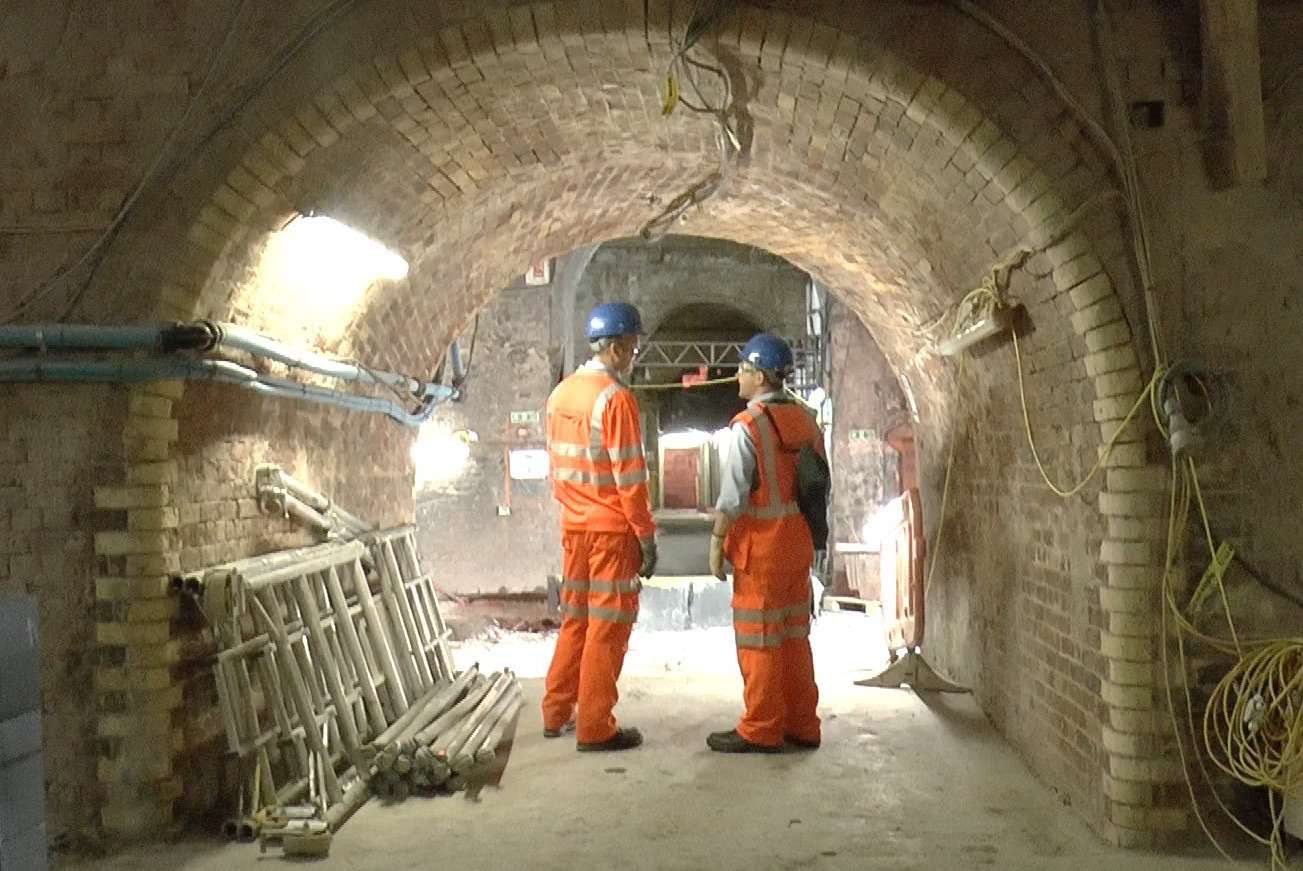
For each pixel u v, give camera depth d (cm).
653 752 570
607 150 604
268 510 546
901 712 650
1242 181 432
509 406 1309
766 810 480
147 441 446
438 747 516
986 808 483
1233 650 427
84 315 454
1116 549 432
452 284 750
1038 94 439
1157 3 443
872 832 453
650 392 2297
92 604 449
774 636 563
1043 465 518
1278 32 437
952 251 543
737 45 447
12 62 465
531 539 1308
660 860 424
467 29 449
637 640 935
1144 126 439
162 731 448
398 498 782
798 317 1848
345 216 537
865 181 553
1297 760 402
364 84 456
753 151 583
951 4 440
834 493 1456
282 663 488
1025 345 510
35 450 451
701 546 1505
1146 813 429
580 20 444
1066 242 432
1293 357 433
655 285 1836
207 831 458
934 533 789
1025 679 555
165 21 463
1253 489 431
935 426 766
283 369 548
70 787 450
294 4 460
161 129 461
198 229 455
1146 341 430
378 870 415
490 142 551
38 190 461
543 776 530
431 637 701
